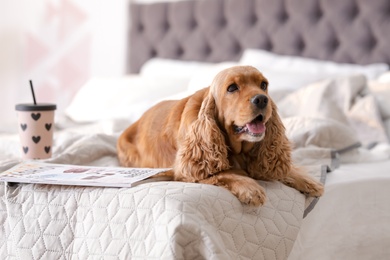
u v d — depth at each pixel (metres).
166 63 3.44
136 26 3.74
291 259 1.39
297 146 1.92
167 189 1.26
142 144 1.66
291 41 3.15
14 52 4.18
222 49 3.39
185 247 1.17
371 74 2.78
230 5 3.35
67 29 4.14
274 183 1.47
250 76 1.38
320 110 2.26
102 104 2.82
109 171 1.44
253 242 1.29
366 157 2.05
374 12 2.88
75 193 1.34
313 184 1.49
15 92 4.20
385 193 1.78
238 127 1.39
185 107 1.48
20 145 1.83
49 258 1.31
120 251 1.23
